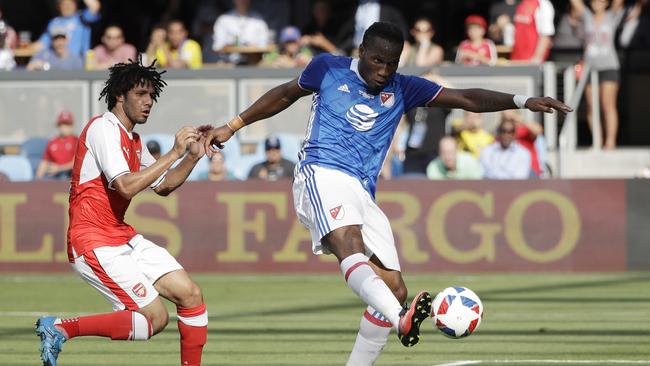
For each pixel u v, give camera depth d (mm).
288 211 54062
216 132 25578
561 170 63844
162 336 35469
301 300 44719
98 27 68375
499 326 37094
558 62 66625
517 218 53531
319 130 24766
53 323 24125
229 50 65812
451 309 22453
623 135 74250
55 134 62500
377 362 29984
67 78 62375
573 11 66938
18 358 30938
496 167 56469
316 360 30500
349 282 22969
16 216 54969
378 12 64812
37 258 54938
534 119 61531
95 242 24500
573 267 53531
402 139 59938
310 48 66438
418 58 62875
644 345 32750
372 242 24641
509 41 65750
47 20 79188
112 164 24031
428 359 30453
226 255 54219
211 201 54188
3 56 66188
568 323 37688
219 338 34875
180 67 63625
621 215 53469
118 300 24500
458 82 60562
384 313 22109
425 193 53562
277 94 25234
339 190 24062
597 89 66188
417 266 53625
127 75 24953
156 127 62188
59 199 54812
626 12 73250
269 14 75062
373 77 24188
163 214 54250
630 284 49125
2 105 62719
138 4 76812
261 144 61531
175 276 24766
